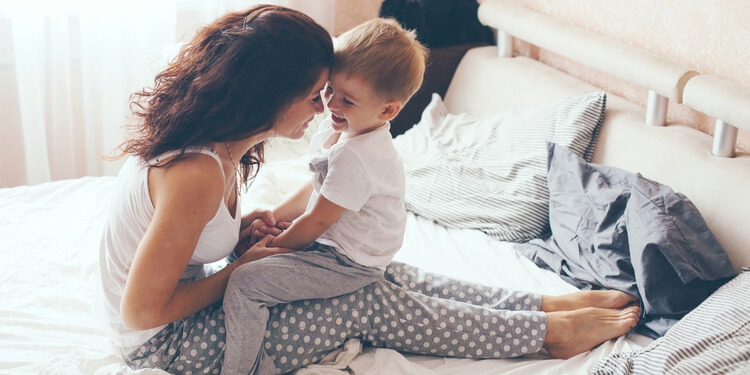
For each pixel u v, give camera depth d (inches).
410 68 57.6
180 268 52.6
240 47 51.7
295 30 53.2
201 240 55.7
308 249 63.0
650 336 66.3
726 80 76.6
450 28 113.5
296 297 59.4
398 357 60.9
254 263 58.0
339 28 125.9
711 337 55.6
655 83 78.2
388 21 59.5
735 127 72.5
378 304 61.6
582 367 61.1
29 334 60.9
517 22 100.0
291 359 59.7
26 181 109.8
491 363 62.7
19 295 65.8
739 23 74.7
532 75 98.8
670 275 66.4
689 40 81.0
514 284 72.6
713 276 66.0
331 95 59.4
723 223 70.3
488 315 63.1
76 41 105.9
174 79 54.2
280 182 86.4
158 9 106.1
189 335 57.1
